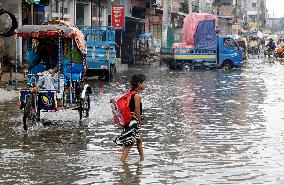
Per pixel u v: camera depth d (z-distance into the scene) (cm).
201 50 4703
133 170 1076
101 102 2180
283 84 3123
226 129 1558
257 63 5969
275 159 1166
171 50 4850
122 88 2841
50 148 1285
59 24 1838
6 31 3064
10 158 1177
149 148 1290
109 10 5284
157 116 1828
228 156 1199
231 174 1042
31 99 1555
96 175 1036
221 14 10944
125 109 1145
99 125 1619
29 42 1766
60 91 1642
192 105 2128
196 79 3559
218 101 2266
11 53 3156
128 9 5691
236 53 4719
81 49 1728
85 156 1198
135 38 5550
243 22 12975
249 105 2116
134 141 1154
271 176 1026
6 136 1438
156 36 6881
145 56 5759
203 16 4688
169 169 1084
